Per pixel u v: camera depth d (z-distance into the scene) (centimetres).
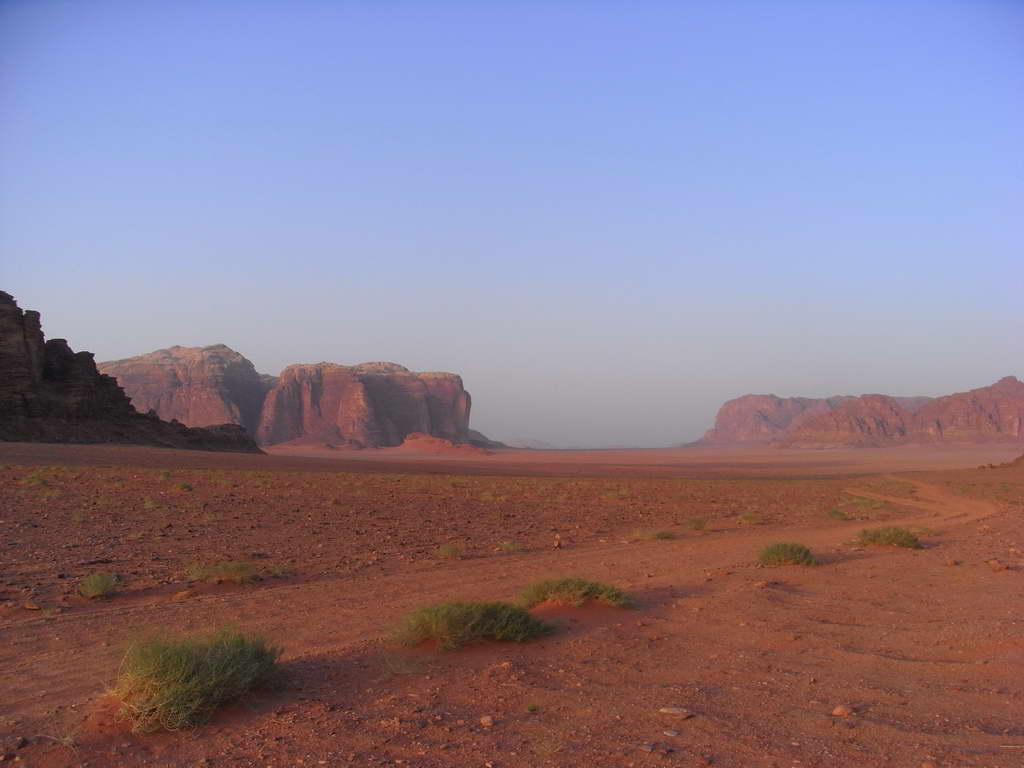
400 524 2892
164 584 1537
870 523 3109
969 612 1135
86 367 10138
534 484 5947
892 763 567
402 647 927
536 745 612
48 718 698
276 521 2828
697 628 1052
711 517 3497
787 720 666
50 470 4569
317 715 686
